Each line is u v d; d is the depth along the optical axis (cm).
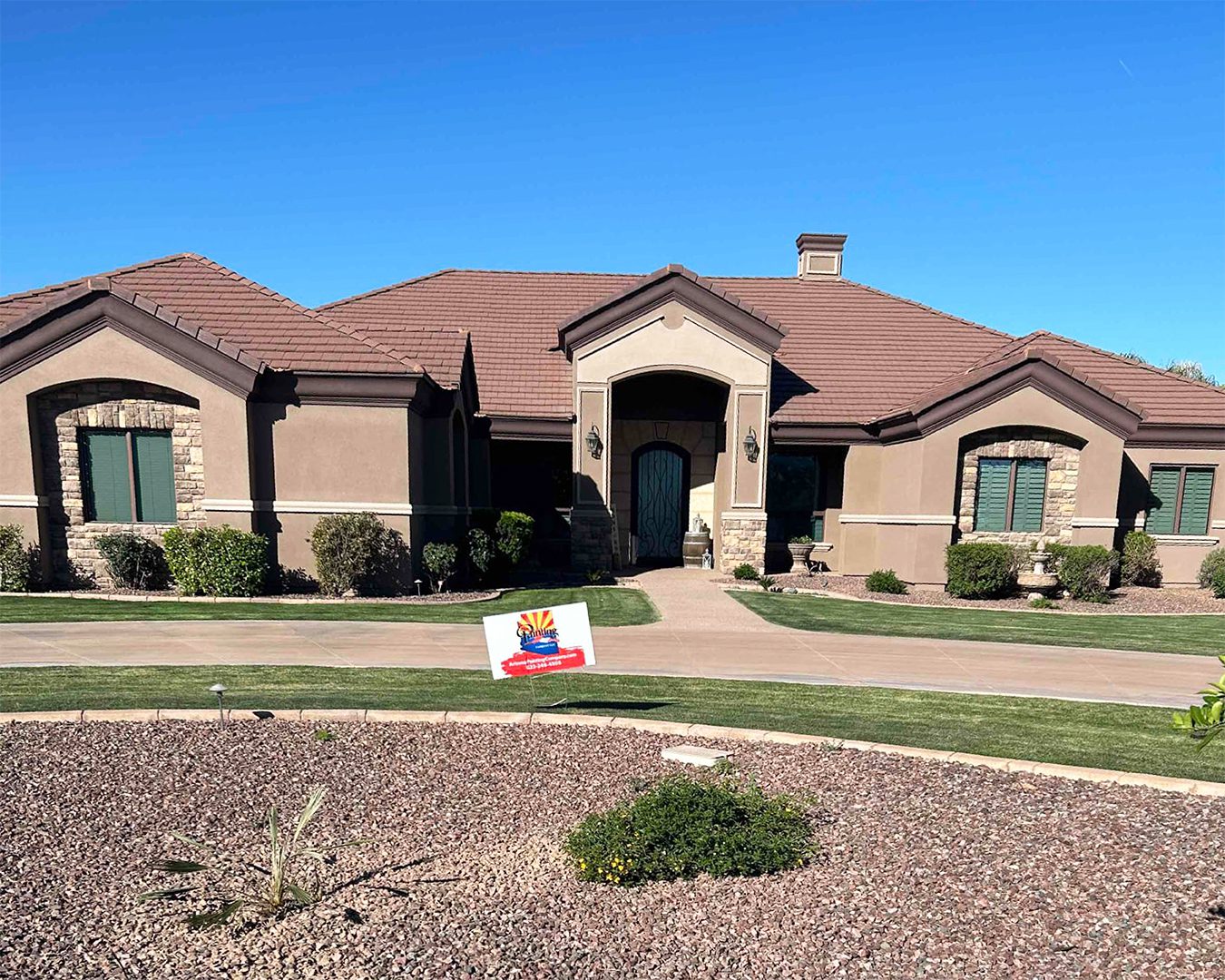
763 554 1919
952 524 1767
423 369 1505
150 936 416
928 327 2295
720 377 1881
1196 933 412
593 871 478
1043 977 379
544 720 765
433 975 384
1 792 585
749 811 533
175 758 658
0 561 1414
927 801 586
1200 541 1916
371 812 575
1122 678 997
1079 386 1733
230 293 1611
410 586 1510
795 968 391
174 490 1479
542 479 2034
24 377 1427
